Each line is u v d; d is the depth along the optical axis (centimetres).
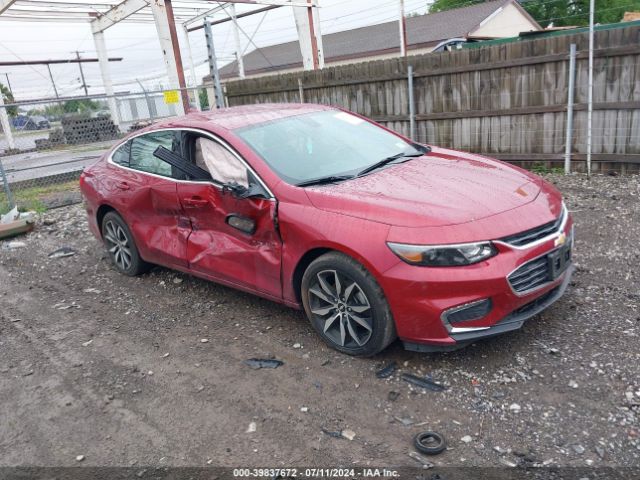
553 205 361
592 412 288
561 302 409
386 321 334
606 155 761
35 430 328
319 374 351
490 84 842
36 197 1048
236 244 415
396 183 373
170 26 1300
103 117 1969
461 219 321
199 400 339
